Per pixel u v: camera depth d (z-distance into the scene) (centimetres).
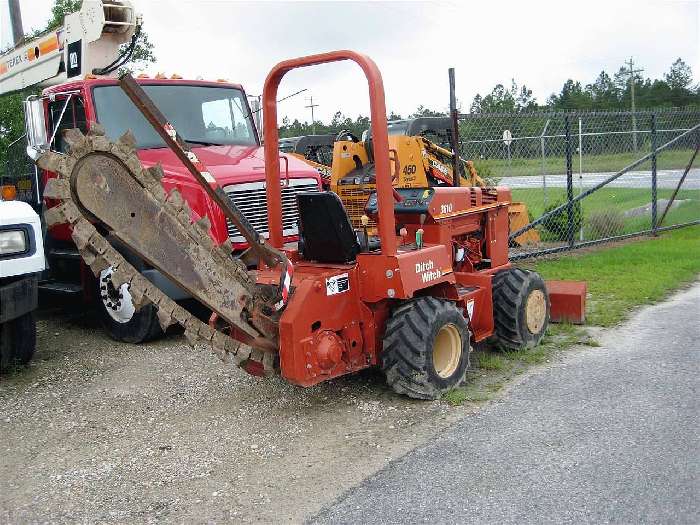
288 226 717
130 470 418
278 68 511
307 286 457
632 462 386
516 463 393
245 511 362
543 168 1394
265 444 446
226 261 434
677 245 1141
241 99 841
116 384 580
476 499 356
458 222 595
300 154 1401
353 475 394
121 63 834
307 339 454
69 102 746
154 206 391
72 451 450
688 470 373
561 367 563
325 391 534
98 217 367
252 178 687
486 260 646
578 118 1222
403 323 486
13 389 577
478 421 457
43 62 927
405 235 557
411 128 1232
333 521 345
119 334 706
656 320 694
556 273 933
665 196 1697
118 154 373
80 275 759
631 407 466
